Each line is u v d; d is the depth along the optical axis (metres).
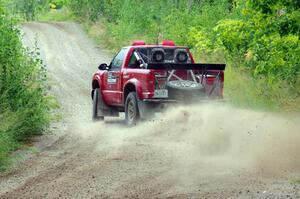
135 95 23.55
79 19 89.69
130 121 23.94
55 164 16.52
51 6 113.00
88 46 65.88
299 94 24.81
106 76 26.36
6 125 18.38
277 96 24.70
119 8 79.25
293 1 18.72
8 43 21.89
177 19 53.72
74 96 37.22
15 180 14.64
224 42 30.14
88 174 14.91
